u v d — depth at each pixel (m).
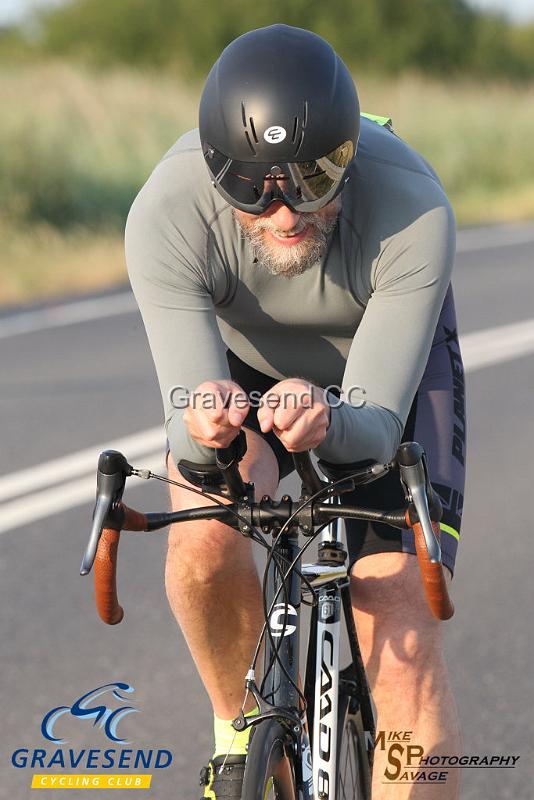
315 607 4.78
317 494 4.11
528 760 6.40
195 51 65.31
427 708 4.58
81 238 26.00
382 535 4.75
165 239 4.62
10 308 19.52
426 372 5.20
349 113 4.27
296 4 65.44
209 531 4.76
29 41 71.00
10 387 14.22
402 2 66.06
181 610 4.92
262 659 5.06
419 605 4.62
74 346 16.44
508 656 7.56
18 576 8.87
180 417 4.36
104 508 3.98
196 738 6.66
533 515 9.94
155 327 4.62
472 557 9.13
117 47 66.56
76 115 33.56
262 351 5.23
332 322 4.91
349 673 5.10
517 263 23.27
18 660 7.59
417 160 4.89
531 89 56.88
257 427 5.26
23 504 10.20
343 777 4.96
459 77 63.31
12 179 26.92
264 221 4.33
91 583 8.79
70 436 12.06
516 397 13.58
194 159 4.73
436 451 5.00
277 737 4.20
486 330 17.05
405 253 4.60
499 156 40.50
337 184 4.29
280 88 4.16
